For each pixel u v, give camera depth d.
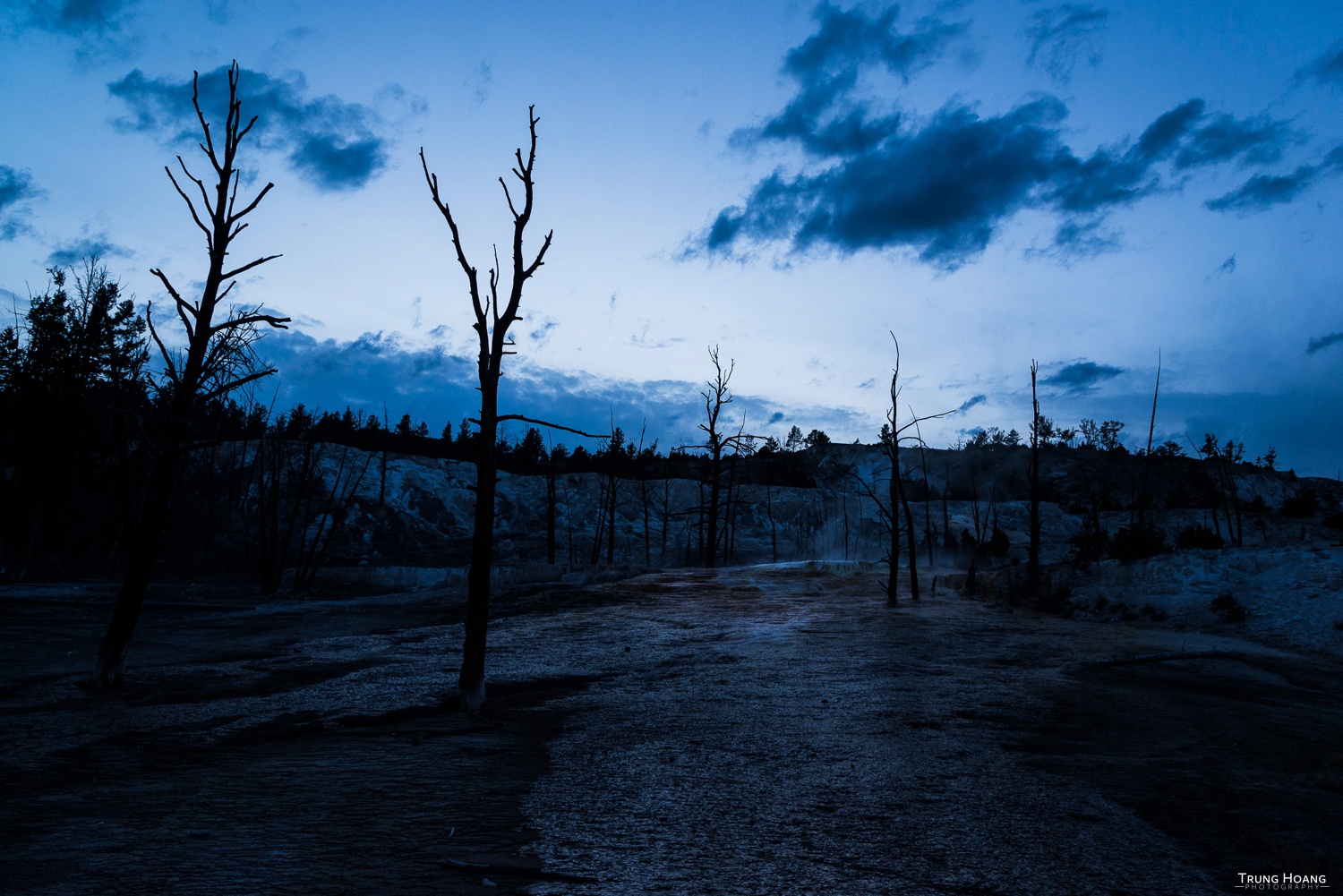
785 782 8.30
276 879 5.34
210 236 14.63
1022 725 11.58
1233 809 7.71
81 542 41.97
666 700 13.51
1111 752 10.12
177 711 11.98
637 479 88.19
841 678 15.88
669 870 5.72
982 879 5.75
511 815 7.05
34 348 36.41
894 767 8.98
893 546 31.66
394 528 67.31
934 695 13.84
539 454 97.50
